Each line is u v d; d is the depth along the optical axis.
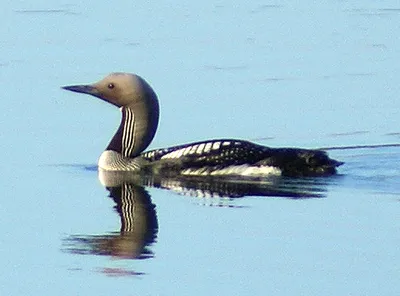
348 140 16.16
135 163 14.70
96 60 19.86
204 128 16.61
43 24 22.19
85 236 12.31
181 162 14.52
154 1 23.95
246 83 18.62
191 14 22.94
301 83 18.67
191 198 13.47
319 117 17.11
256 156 14.31
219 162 14.36
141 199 13.50
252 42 21.02
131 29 21.81
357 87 18.52
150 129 14.89
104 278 11.15
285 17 22.73
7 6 23.53
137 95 14.83
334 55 20.25
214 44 20.84
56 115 17.11
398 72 19.28
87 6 23.53
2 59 19.98
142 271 11.29
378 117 17.11
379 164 14.88
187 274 11.19
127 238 12.16
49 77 18.89
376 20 22.55
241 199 13.40
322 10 23.33
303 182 14.09
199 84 18.55
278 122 16.91
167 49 20.53
